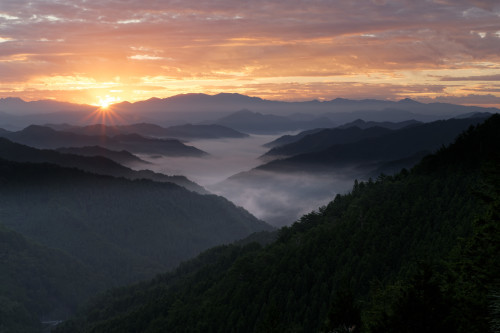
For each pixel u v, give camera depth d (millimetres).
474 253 36625
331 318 37906
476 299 30750
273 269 105875
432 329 26797
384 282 85375
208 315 103125
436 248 86875
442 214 102312
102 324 147375
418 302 26938
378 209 114375
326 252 103688
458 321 28266
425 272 27906
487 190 39031
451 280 35656
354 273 92688
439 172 122125
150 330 120188
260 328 43844
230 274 119188
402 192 119312
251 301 100062
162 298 143125
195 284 141875
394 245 97375
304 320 82625
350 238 106250
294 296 92375
